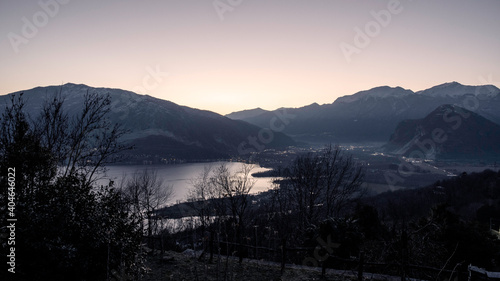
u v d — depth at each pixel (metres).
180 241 22.89
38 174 8.91
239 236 18.14
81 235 8.54
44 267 8.02
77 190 8.88
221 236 17.06
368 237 16.47
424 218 16.42
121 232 9.38
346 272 12.27
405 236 9.70
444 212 15.62
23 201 8.30
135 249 9.95
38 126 10.21
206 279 11.15
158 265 12.94
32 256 8.06
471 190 76.62
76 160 10.66
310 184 25.58
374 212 17.33
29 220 8.07
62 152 10.68
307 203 25.42
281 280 11.41
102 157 11.05
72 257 8.19
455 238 14.19
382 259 13.60
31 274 7.96
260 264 13.56
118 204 9.67
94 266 8.62
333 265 13.38
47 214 8.26
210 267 12.93
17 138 8.79
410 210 52.31
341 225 14.16
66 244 8.23
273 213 26.91
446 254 13.98
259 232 22.70
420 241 14.27
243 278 11.64
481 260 13.55
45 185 8.84
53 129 10.77
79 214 8.70
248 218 26.27
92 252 8.61
